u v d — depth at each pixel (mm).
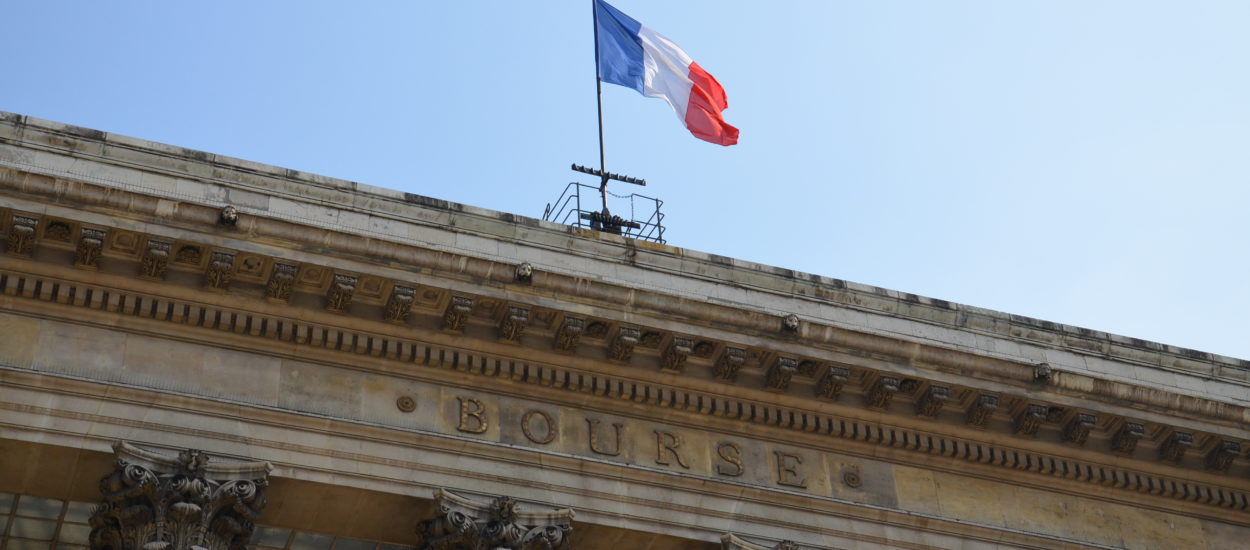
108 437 37562
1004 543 43906
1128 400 45469
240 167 41594
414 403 40406
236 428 38500
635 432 42031
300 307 39906
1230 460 46312
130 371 38406
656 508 41125
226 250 39000
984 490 44594
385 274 40031
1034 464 45062
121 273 38875
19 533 39750
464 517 39156
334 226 41281
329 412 39531
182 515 36812
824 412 43500
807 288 45312
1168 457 46000
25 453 37281
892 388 43375
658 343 42125
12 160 39562
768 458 42906
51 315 38375
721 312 42250
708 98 52812
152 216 38750
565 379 41656
